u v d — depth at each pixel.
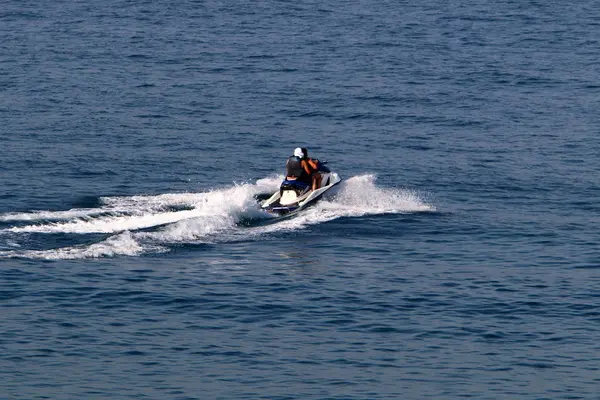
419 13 185.00
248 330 56.38
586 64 143.25
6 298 59.62
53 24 170.25
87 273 64.12
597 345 54.97
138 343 54.34
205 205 78.75
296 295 61.41
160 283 62.88
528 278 64.94
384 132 107.38
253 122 110.75
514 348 54.56
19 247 68.56
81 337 54.84
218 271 65.31
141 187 85.88
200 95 122.88
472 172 92.44
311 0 198.88
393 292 62.22
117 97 120.88
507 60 145.50
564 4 193.75
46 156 94.50
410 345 54.75
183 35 163.00
